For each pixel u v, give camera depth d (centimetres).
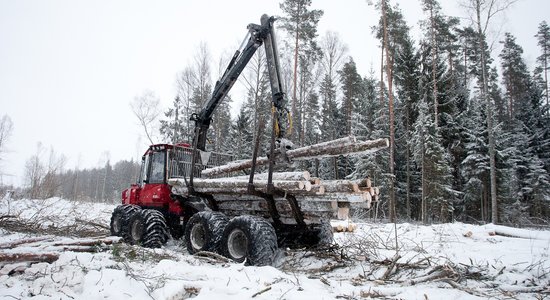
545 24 4053
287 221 679
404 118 2600
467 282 493
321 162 2859
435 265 547
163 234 769
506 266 580
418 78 2514
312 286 442
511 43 3553
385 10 2188
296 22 2341
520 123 2839
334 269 587
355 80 2950
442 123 2433
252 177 625
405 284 473
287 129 675
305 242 713
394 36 2288
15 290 393
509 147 2422
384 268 566
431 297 409
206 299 364
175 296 371
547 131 2886
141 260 560
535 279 508
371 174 2225
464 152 2391
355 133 2455
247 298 372
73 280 420
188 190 758
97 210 1549
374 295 409
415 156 2167
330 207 596
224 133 3547
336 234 956
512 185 2339
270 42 726
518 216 2141
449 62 2817
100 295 383
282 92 692
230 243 617
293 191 599
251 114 3162
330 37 3019
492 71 3206
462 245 839
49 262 483
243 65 793
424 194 2047
